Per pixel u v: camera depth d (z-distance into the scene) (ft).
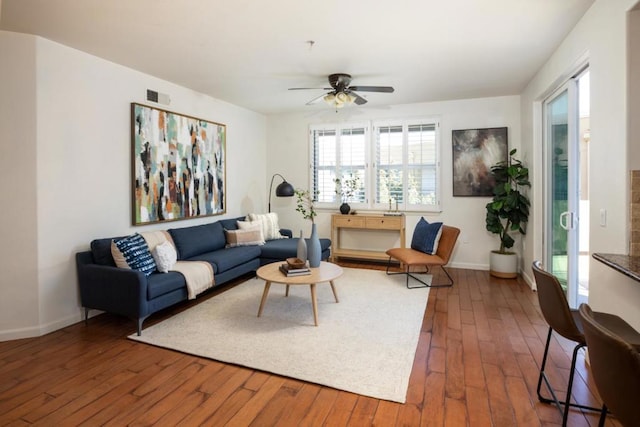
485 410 6.55
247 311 11.72
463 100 17.67
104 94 11.82
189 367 8.20
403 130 18.74
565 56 10.30
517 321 10.87
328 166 20.33
